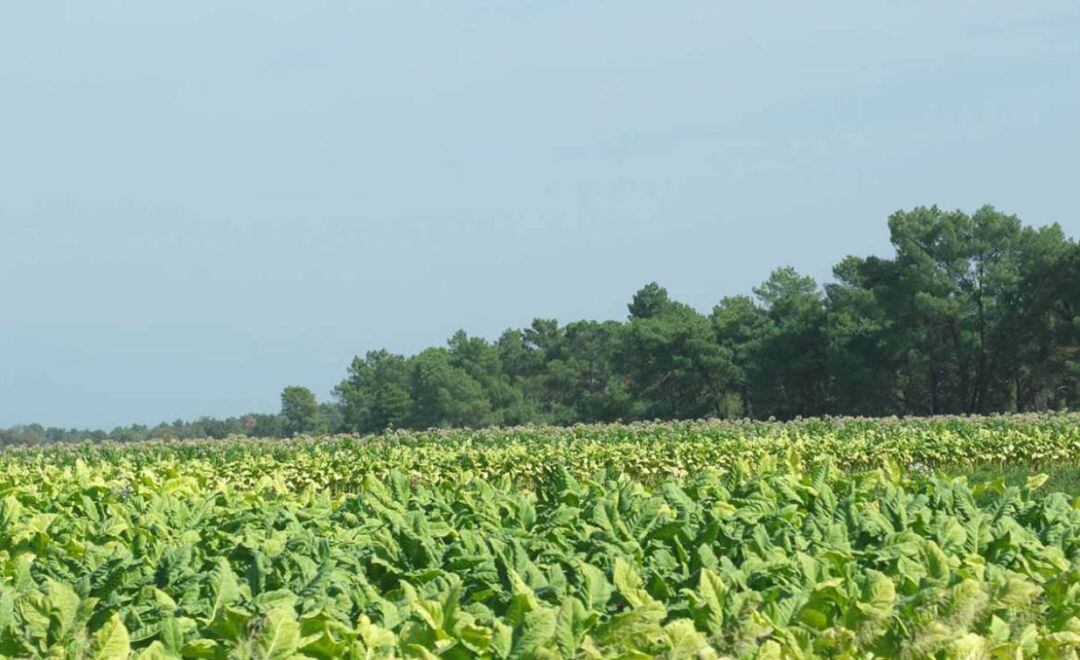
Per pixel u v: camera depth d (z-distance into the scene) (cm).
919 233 11425
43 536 1112
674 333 13712
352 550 1037
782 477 1399
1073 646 747
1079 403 11294
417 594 877
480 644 726
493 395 17838
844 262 13088
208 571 946
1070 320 11069
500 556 929
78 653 686
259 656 666
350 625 793
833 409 12412
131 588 897
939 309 10975
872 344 11831
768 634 738
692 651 686
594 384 17988
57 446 4538
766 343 12694
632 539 1059
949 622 755
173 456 3809
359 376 19825
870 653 731
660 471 3609
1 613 760
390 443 4481
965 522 1155
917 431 4175
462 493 1330
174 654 720
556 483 1420
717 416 14125
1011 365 11606
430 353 17512
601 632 724
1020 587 787
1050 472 3406
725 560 917
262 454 4041
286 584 911
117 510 1258
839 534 1034
